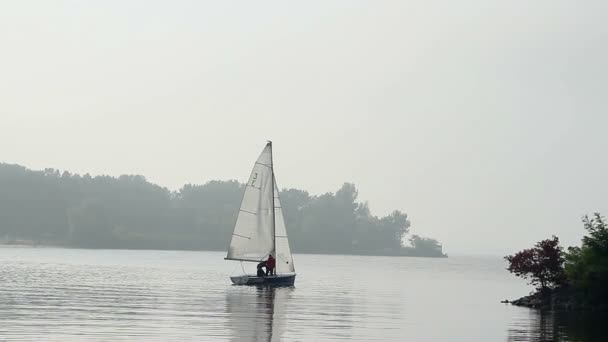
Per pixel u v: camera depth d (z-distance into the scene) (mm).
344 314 50281
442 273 149750
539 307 60188
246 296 61844
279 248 77000
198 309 49906
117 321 42062
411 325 45281
